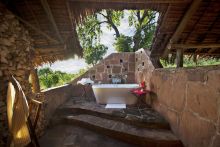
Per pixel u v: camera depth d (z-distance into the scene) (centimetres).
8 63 236
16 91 188
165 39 383
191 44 391
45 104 338
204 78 191
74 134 315
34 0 263
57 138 299
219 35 367
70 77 848
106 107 405
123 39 828
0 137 210
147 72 432
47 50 396
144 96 450
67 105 428
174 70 276
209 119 181
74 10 299
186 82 235
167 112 303
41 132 310
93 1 269
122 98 438
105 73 570
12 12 277
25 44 297
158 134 271
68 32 353
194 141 211
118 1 266
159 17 323
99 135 310
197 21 325
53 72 833
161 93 336
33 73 324
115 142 283
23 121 187
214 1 270
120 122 332
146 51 469
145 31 896
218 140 166
